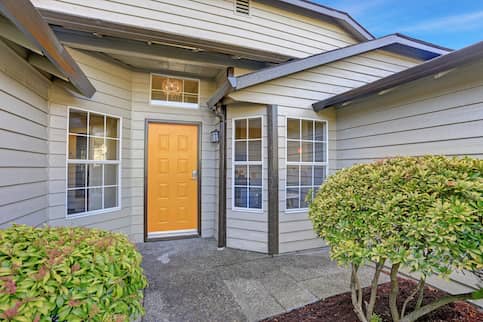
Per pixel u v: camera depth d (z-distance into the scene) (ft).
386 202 5.12
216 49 13.57
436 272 4.44
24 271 3.35
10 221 7.44
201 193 15.55
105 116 12.99
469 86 8.13
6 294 2.96
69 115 11.35
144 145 14.57
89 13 10.77
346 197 5.90
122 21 11.27
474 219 4.21
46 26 6.29
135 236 14.29
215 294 8.49
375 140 11.60
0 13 6.10
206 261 11.55
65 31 11.25
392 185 5.37
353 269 5.99
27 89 8.64
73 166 11.61
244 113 13.35
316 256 12.22
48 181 10.43
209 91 16.03
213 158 15.85
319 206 6.60
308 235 13.12
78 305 3.24
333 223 5.96
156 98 14.96
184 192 15.37
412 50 14.76
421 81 9.47
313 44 15.96
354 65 14.07
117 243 4.73
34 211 9.23
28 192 8.73
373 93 10.41
